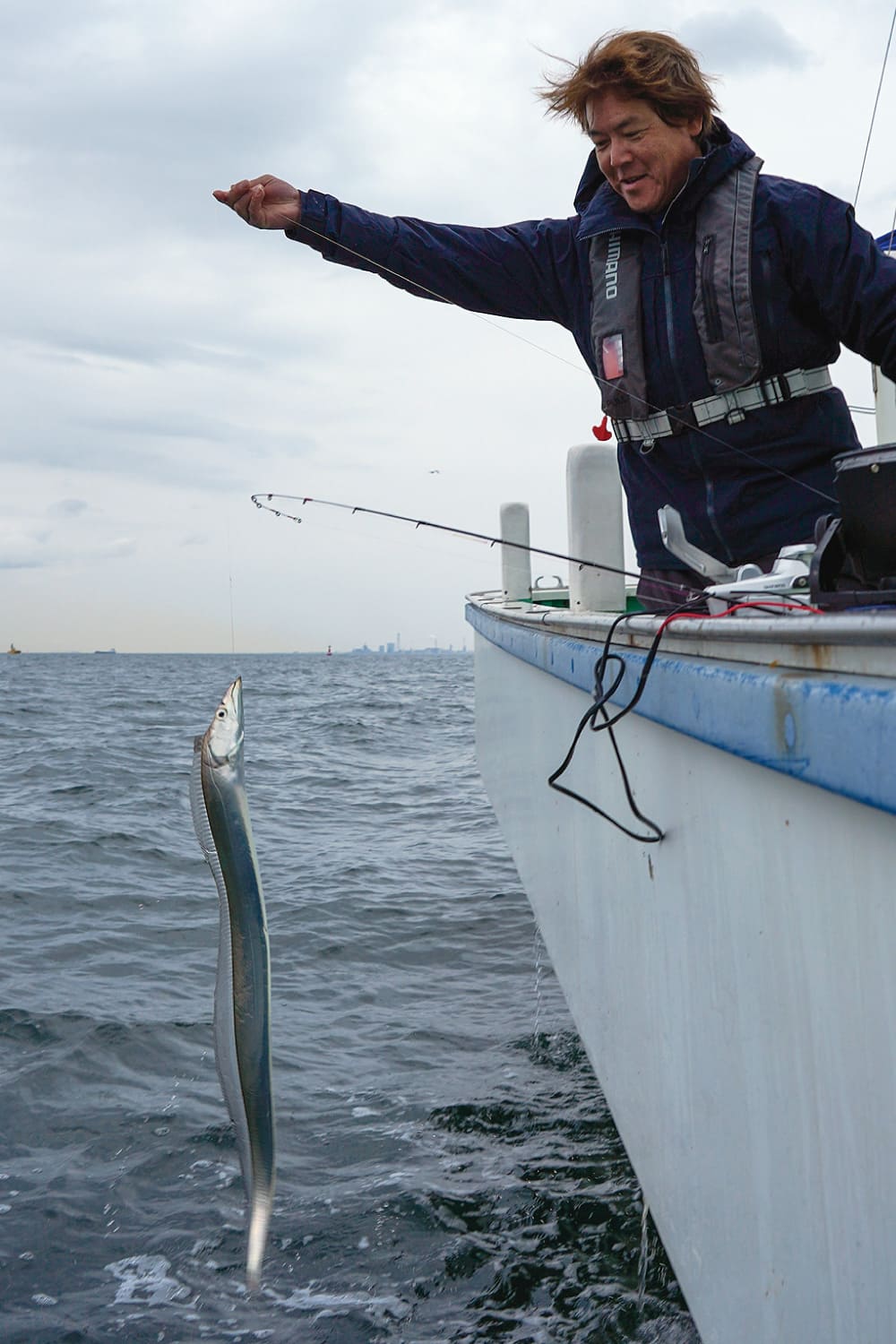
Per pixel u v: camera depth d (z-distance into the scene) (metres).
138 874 7.75
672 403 2.41
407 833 9.66
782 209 2.19
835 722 0.99
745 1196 1.50
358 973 5.59
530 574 4.76
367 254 2.64
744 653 1.32
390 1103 4.07
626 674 2.00
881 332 2.13
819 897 1.18
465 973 5.57
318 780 13.45
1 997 5.10
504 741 4.61
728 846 1.50
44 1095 4.12
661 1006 1.95
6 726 20.39
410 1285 3.02
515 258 2.66
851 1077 1.12
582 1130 3.86
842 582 1.50
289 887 7.39
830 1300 1.21
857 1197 1.12
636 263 2.39
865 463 1.43
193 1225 3.29
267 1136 1.19
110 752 15.71
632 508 2.71
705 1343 1.73
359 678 53.91
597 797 2.47
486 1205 3.38
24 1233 3.25
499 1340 2.79
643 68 2.16
